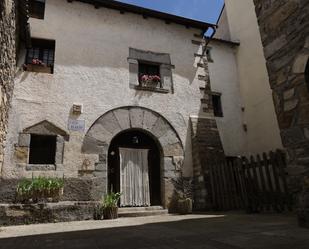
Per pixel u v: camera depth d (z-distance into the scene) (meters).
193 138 8.12
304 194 3.21
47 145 6.88
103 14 8.54
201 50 9.42
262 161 5.86
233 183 6.56
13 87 6.78
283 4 3.77
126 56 8.29
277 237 2.65
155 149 8.09
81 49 7.86
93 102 7.43
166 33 9.11
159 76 8.59
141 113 7.82
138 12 8.85
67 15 8.11
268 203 5.64
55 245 2.82
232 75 10.45
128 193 7.30
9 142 6.40
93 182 6.77
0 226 5.02
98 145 7.11
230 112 9.85
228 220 4.58
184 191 7.61
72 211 5.75
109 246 2.64
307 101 3.29
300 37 3.46
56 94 7.16
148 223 4.77
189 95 8.61
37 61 7.33
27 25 6.64
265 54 4.04
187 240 2.79
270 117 8.95
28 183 5.97
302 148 3.30
